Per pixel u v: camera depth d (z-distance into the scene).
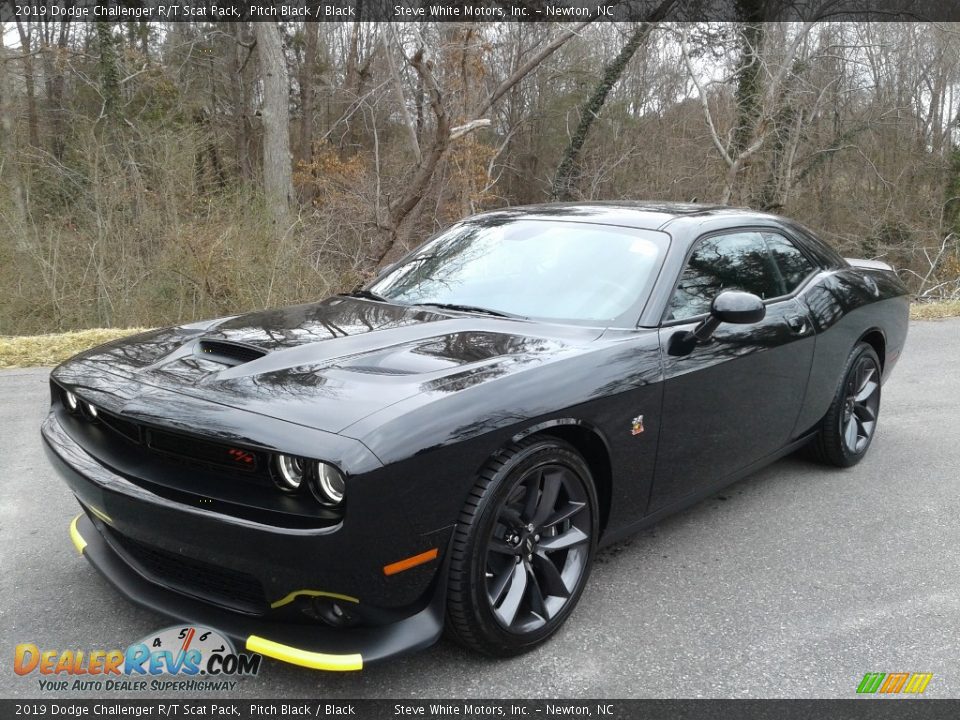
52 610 2.83
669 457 3.13
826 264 4.40
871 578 3.28
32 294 11.10
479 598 2.41
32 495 3.88
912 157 25.17
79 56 20.56
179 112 19.89
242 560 2.19
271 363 2.61
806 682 2.55
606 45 25.00
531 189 27.70
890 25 22.55
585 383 2.71
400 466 2.17
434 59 16.59
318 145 20.25
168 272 11.24
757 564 3.38
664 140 25.41
